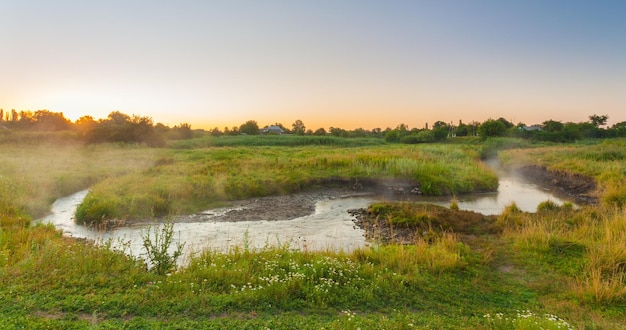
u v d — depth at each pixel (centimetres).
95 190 1650
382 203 1731
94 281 661
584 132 7094
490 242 1123
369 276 782
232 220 1489
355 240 1245
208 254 898
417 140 7094
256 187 1992
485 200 2003
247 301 614
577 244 995
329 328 536
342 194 2089
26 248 845
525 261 934
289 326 541
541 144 5181
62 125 7025
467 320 604
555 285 789
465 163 2864
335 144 6225
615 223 1138
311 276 727
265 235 1288
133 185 1781
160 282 662
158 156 3167
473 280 798
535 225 1175
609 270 835
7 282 634
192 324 531
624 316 654
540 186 2461
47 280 650
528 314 612
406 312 630
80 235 1216
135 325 520
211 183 1931
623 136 7012
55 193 1805
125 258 822
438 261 865
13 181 1684
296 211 1670
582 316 646
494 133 6334
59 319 527
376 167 2472
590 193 2033
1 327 487
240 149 4209
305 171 2417
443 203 1917
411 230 1353
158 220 1435
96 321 528
